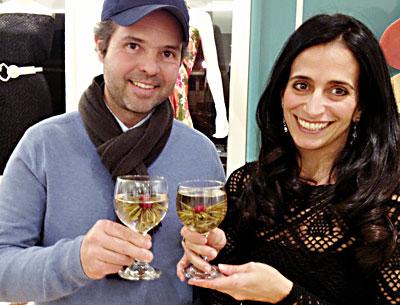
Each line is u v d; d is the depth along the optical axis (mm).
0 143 2355
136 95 1298
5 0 2439
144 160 1346
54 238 1287
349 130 1316
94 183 1314
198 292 1434
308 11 2355
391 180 1231
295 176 1352
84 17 2480
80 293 1282
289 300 1117
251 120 2520
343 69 1179
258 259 1337
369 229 1178
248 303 1340
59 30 2510
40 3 2547
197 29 2721
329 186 1299
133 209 1064
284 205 1321
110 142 1305
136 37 1254
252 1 2426
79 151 1331
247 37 2443
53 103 2510
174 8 1247
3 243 1235
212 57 2725
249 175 1466
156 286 1326
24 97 2371
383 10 2256
